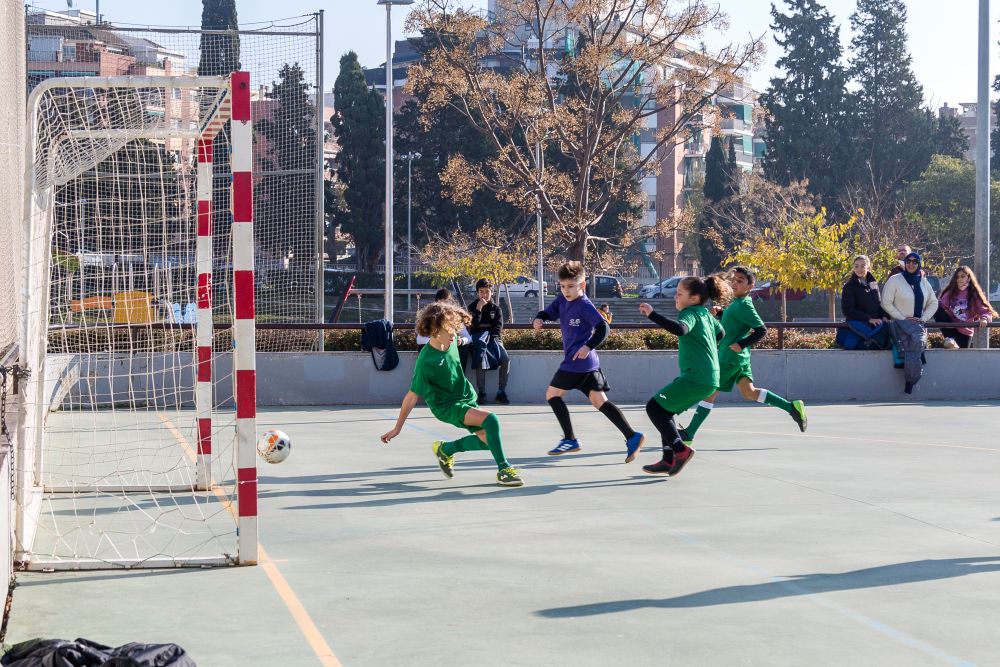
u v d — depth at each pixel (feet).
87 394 50.21
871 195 237.66
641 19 115.34
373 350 54.90
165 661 12.00
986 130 66.64
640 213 206.08
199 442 28.12
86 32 56.34
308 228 58.95
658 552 20.95
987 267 66.85
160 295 32.01
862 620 16.34
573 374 31.94
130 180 30.78
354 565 19.81
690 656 14.58
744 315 34.96
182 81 21.31
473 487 28.71
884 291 58.59
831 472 31.58
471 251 155.22
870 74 285.64
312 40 58.29
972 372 59.00
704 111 122.21
